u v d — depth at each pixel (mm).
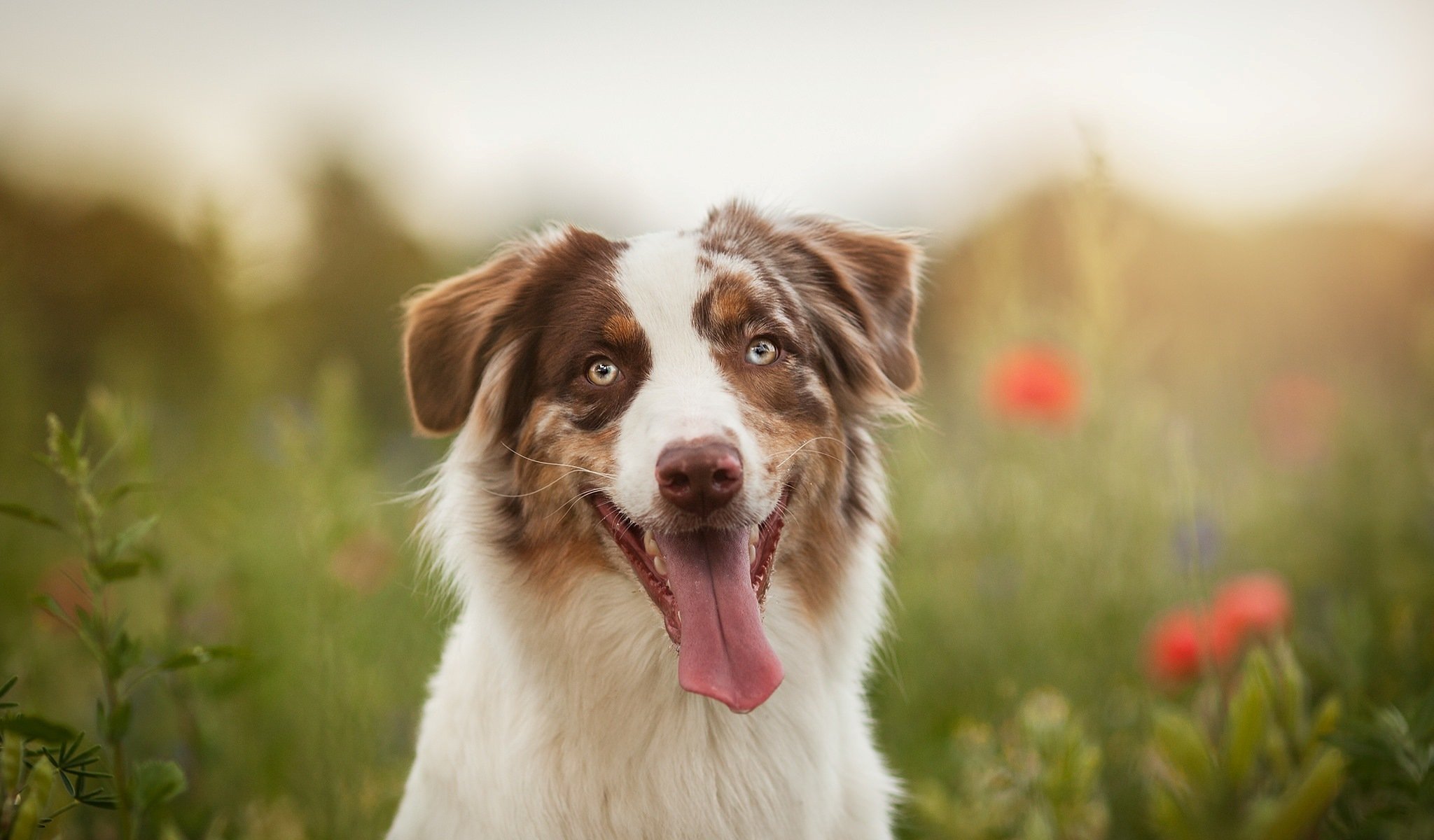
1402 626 4324
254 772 4387
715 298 3230
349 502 4789
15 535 6211
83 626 2521
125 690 2566
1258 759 3012
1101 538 5258
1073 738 3354
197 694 4043
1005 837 3527
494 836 2961
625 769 3010
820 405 3338
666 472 2785
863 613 3436
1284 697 3031
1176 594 5137
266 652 4676
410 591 4758
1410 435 6988
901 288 3949
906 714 5113
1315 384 7754
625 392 3160
